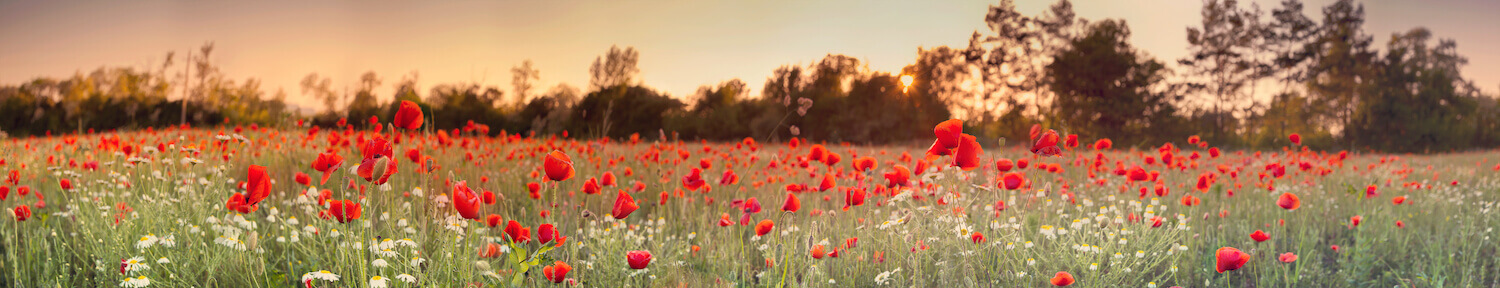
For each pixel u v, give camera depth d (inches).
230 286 137.5
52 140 375.9
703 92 1953.7
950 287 135.7
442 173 234.4
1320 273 168.4
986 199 174.4
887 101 1691.7
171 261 126.0
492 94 1692.9
